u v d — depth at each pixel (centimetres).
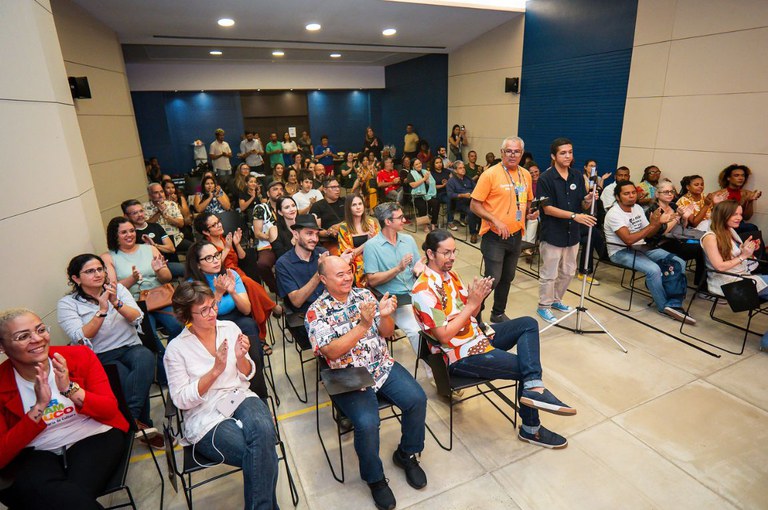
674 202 490
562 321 399
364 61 1205
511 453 246
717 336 364
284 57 1088
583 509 209
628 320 398
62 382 178
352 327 227
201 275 299
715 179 499
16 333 172
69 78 460
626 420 268
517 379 241
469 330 250
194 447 201
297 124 1380
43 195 271
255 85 1215
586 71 645
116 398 212
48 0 307
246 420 197
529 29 739
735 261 352
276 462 195
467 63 921
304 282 313
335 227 437
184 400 195
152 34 705
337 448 255
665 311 404
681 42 511
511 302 448
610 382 306
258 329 316
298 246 314
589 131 657
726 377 308
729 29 463
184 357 205
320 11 634
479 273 536
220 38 767
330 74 1288
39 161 271
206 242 300
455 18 731
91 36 573
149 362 264
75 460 185
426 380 317
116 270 327
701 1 484
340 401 216
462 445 253
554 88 710
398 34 800
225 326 222
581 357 338
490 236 368
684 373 314
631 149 595
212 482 235
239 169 673
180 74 1138
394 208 313
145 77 1112
